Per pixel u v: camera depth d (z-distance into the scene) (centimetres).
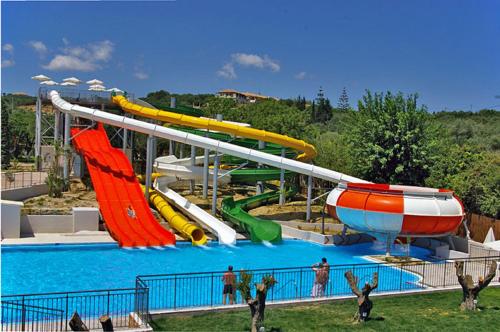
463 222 4000
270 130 7706
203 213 4072
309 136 7594
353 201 3447
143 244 3391
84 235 3566
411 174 4906
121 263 2912
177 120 4941
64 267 2766
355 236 3959
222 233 3738
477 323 1892
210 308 1908
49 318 1802
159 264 2939
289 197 5381
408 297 2280
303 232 4000
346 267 2934
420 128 4919
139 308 1867
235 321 1812
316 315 1941
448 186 4497
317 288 2198
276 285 2445
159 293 2005
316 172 4359
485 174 4294
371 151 4966
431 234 3347
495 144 8381
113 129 7056
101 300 2112
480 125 9788
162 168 5056
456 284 2523
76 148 5066
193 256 3206
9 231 3391
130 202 3956
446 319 1933
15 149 9381
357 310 2014
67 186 4712
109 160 4653
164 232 3600
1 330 1627
